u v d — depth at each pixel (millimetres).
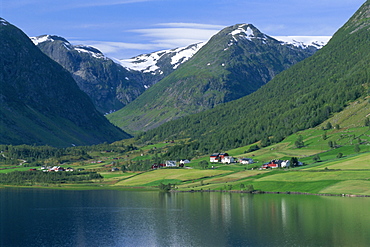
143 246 135625
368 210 164875
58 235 150000
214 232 148000
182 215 177375
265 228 149375
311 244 130125
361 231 139875
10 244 139625
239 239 138500
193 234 146875
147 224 163875
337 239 133375
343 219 154125
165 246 135000
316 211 168000
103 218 176625
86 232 153750
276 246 129875
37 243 140500
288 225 151000
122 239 144000
